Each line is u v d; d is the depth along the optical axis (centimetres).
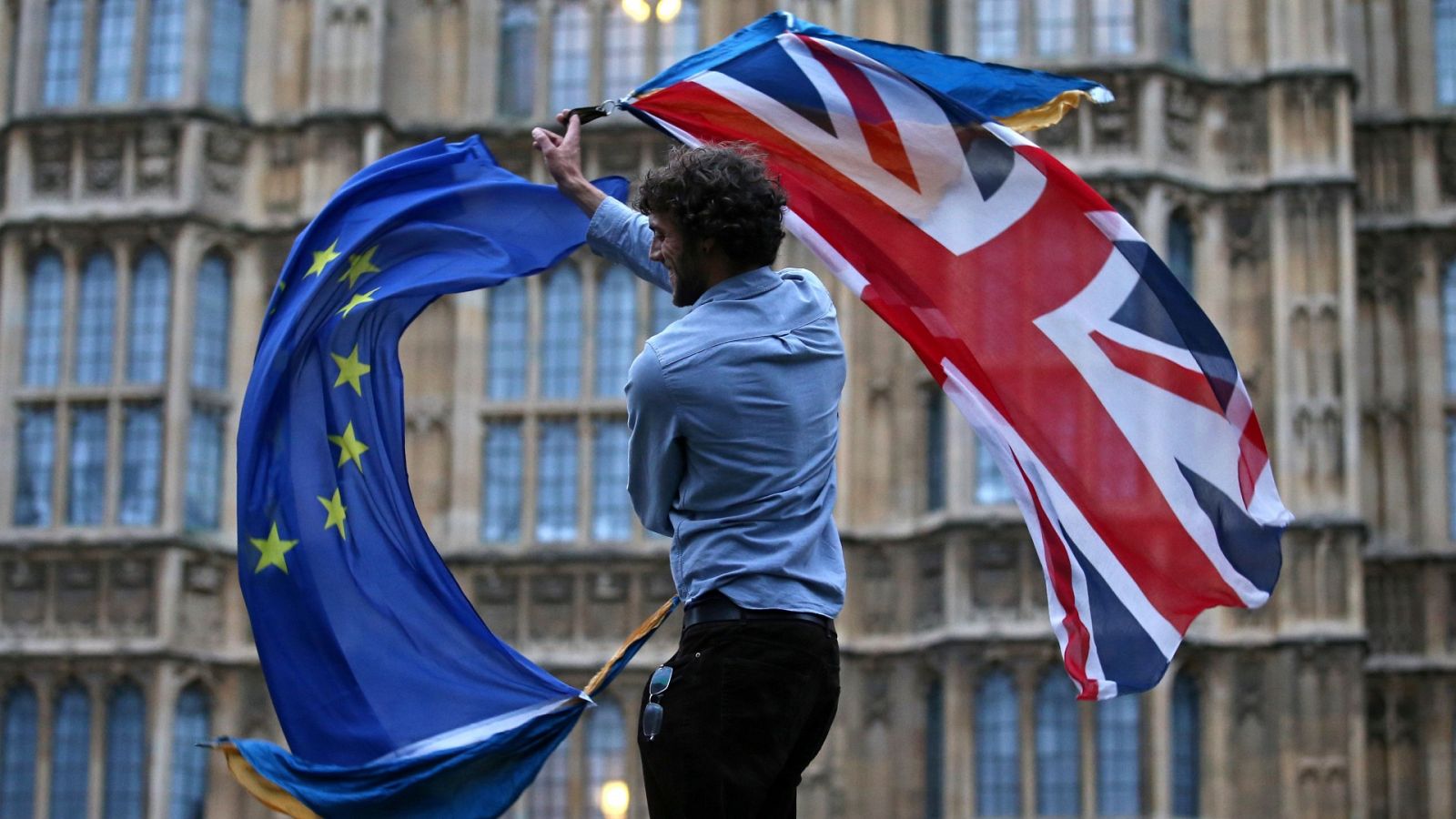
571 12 4169
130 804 3788
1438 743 3916
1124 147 3934
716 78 936
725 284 680
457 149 952
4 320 3988
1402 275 4112
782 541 669
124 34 4091
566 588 3903
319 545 885
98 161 4034
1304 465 3822
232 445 3966
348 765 859
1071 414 915
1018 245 927
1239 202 3950
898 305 921
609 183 970
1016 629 3719
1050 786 3697
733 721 655
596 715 3872
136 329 3972
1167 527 905
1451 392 4059
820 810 3784
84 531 3872
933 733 3791
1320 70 3931
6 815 3800
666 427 667
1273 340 3888
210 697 3844
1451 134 4138
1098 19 3981
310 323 915
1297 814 3691
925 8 4056
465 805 856
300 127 4053
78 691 3838
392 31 4153
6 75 4150
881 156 931
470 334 4028
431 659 873
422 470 3988
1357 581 3762
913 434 3906
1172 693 3756
